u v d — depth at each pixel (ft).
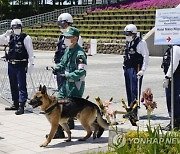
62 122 24.30
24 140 25.35
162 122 25.11
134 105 26.02
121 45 99.71
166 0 122.83
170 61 24.79
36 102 23.30
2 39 34.76
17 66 33.27
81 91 25.76
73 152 22.71
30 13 166.50
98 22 123.95
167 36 22.94
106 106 24.93
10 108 35.01
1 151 23.00
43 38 119.34
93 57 91.71
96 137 25.66
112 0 147.54
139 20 115.03
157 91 44.21
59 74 25.85
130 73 29.91
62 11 136.77
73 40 25.18
